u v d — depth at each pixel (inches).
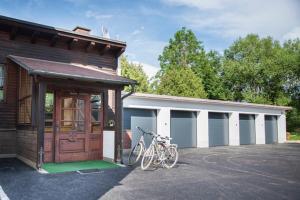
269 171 367.2
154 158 383.2
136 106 627.5
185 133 722.8
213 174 336.2
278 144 899.4
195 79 1504.7
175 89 1469.0
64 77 351.3
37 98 364.2
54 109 393.4
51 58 500.7
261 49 1688.0
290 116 1567.4
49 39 499.2
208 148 717.9
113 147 399.5
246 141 873.5
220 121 807.1
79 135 408.5
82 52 534.6
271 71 1565.0
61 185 266.1
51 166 362.9
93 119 432.5
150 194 238.7
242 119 870.4
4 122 450.3
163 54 2001.7
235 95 1752.0
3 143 446.3
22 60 414.3
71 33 499.5
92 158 418.0
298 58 1553.9
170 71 1542.8
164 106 673.0
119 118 400.5
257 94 1651.1
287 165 423.8
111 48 557.3
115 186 265.6
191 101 713.0
